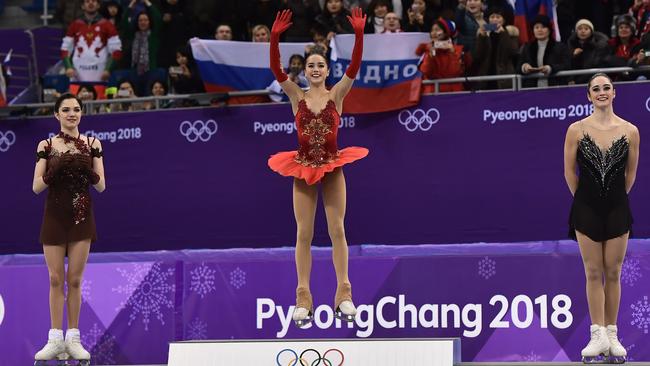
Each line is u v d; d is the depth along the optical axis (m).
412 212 16.95
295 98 11.87
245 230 17.52
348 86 11.73
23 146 18.41
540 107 16.48
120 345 14.96
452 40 17.16
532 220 16.48
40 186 12.70
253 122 17.53
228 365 11.92
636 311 13.88
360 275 14.60
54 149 12.76
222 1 19.77
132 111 18.03
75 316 12.84
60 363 12.84
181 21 20.08
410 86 16.92
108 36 20.53
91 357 15.01
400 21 18.58
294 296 14.70
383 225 17.05
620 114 16.16
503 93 16.64
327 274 14.67
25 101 21.28
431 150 16.89
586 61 16.91
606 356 11.89
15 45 24.50
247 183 17.55
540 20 17.03
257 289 14.79
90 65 20.44
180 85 18.81
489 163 16.67
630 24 17.30
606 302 12.00
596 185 11.79
